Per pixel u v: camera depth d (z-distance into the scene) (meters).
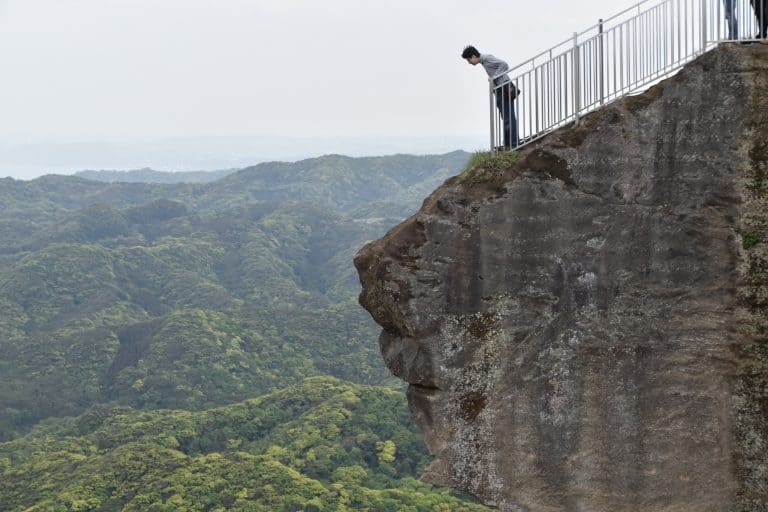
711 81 8.31
